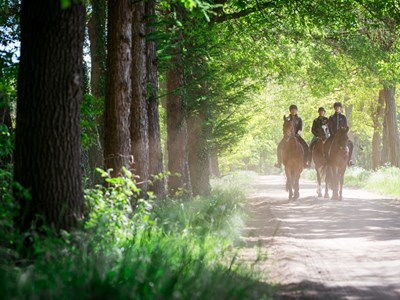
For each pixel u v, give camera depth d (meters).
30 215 9.16
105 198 11.56
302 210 23.48
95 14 22.78
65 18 9.13
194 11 13.91
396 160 45.38
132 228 11.05
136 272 7.79
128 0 15.27
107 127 15.26
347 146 28.00
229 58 30.92
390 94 45.62
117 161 15.09
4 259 7.91
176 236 11.76
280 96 55.06
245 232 16.14
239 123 30.48
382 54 35.44
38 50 9.11
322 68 36.47
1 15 16.64
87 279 7.18
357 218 20.19
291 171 27.84
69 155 9.30
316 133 29.94
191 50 23.08
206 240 11.95
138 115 17.52
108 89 15.27
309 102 59.78
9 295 6.39
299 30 31.17
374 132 52.12
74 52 9.25
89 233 9.19
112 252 8.77
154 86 19.45
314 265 11.18
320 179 30.34
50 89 9.13
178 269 8.70
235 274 9.11
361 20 31.33
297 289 8.95
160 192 19.88
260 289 8.52
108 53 15.30
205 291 7.54
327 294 8.62
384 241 14.45
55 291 6.70
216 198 22.61
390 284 9.30
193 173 27.41
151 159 19.81
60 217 8.96
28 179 9.18
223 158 64.38
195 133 27.20
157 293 7.02
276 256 12.02
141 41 17.52
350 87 44.34
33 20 9.12
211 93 26.55
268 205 25.86
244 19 27.69
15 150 9.30
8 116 14.57
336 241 14.66
